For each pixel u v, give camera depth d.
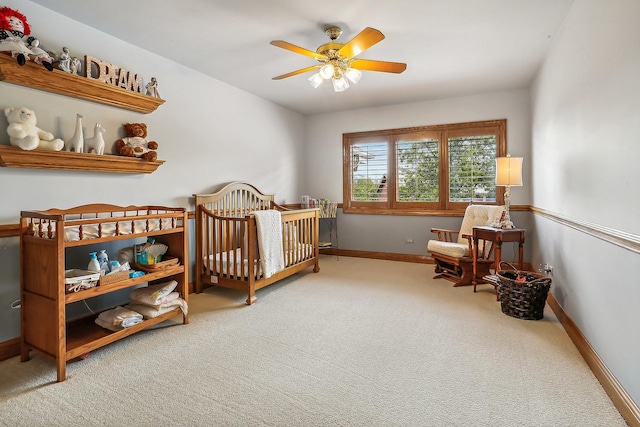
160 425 1.54
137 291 2.67
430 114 4.95
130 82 2.90
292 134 5.51
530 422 1.55
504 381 1.88
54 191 2.47
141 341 2.40
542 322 2.73
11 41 2.04
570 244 2.53
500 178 3.62
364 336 2.48
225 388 1.83
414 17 2.54
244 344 2.36
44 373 2.00
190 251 3.63
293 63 3.48
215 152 3.96
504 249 4.52
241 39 2.93
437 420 1.56
